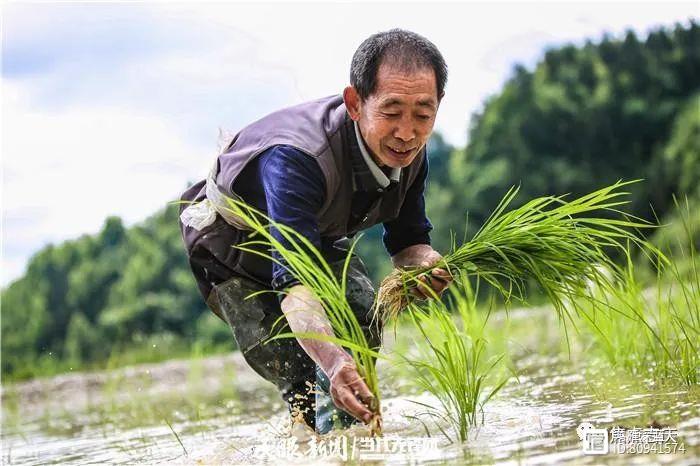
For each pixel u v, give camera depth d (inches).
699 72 2144.4
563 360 267.9
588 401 174.1
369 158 157.5
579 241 166.6
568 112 2132.1
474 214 2150.6
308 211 152.9
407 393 233.1
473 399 162.1
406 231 182.5
